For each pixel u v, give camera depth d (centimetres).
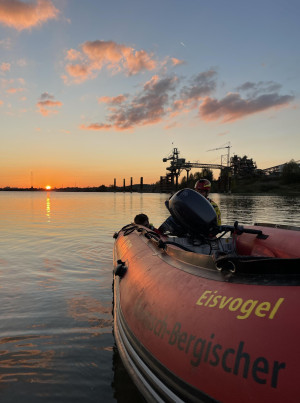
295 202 4497
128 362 270
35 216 2173
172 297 233
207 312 193
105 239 1082
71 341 356
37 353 331
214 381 166
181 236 476
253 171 19912
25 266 701
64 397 264
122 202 5225
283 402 138
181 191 377
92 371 300
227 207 3138
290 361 144
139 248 412
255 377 150
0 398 262
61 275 625
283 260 177
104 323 403
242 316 173
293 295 167
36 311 440
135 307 282
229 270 208
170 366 199
